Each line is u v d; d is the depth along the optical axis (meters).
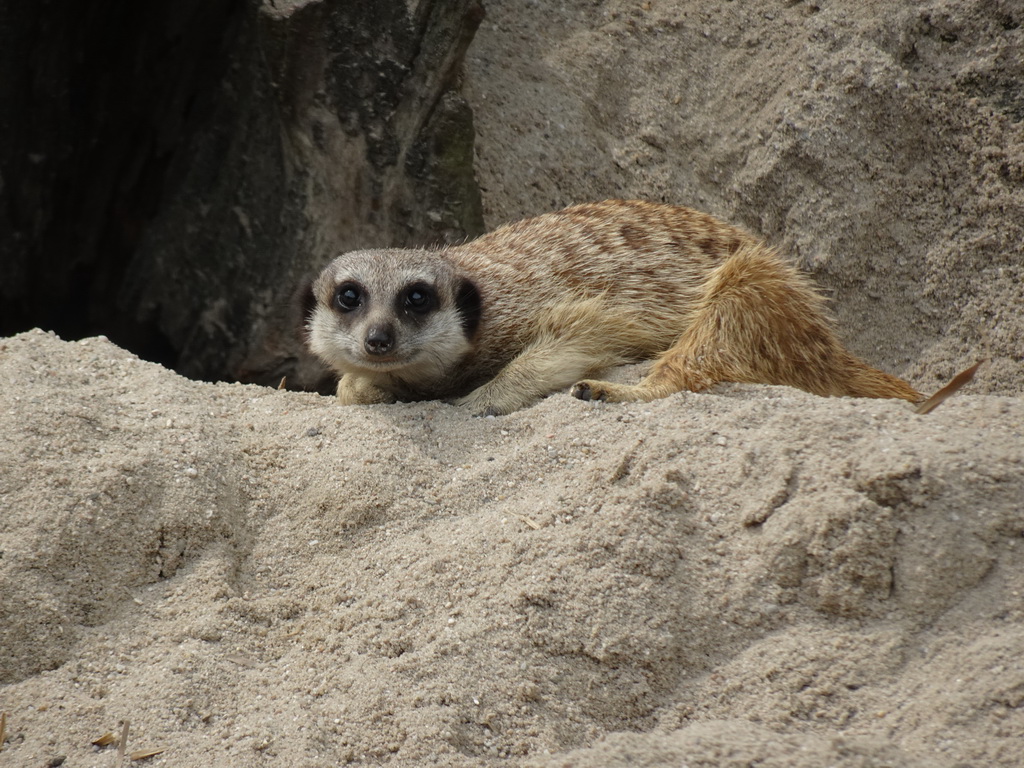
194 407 9.27
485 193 14.34
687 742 6.14
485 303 10.52
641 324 10.48
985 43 13.20
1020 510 6.80
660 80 14.84
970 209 13.04
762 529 7.18
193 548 8.02
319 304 10.67
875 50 13.42
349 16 13.00
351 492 8.28
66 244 14.70
